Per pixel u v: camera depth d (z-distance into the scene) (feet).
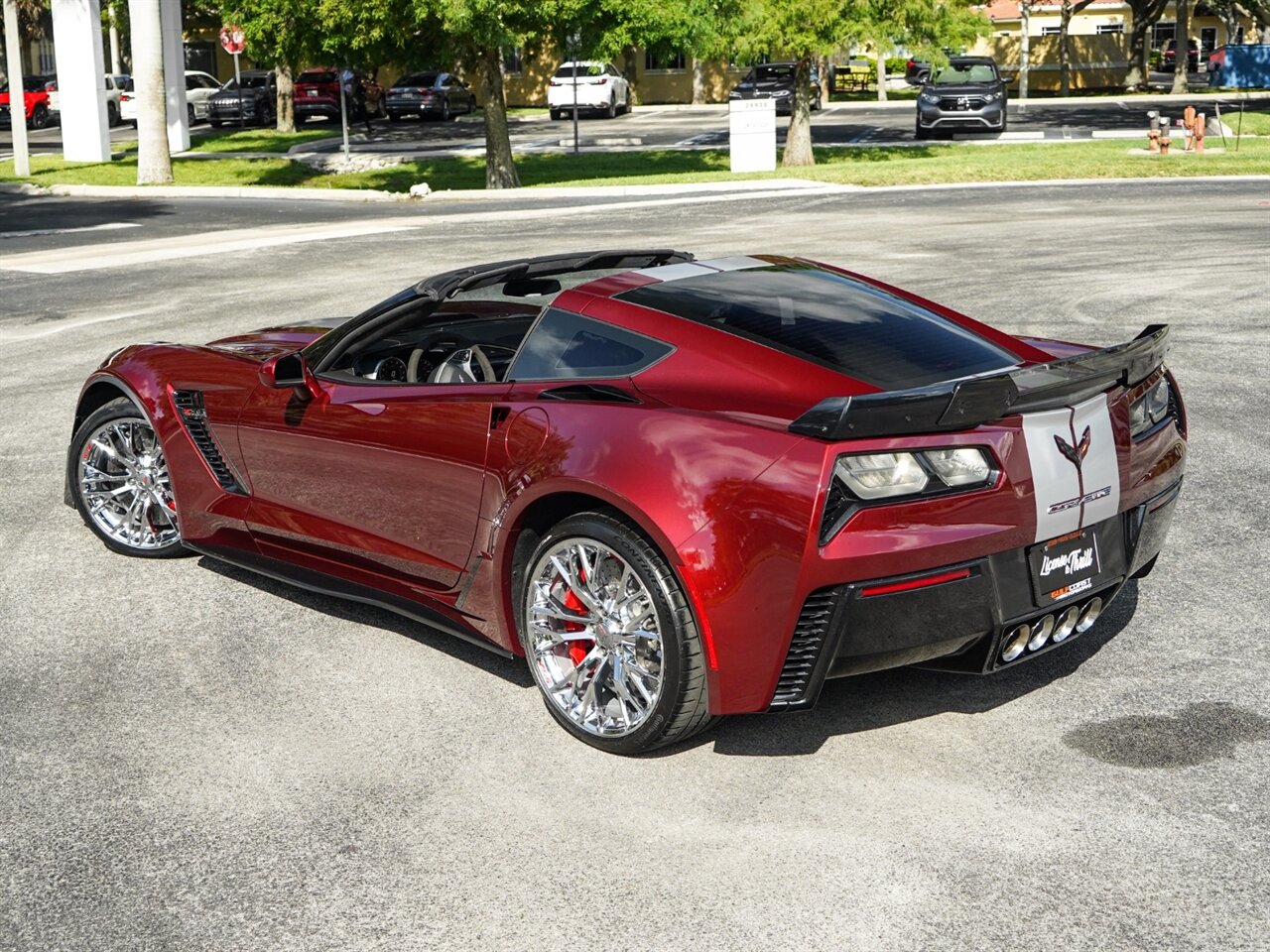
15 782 12.76
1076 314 35.81
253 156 110.93
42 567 18.85
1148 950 9.74
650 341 13.48
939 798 12.00
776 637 11.70
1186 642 15.35
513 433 13.62
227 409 17.29
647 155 105.60
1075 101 160.04
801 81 91.97
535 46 84.99
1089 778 12.26
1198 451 23.17
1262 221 54.95
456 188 86.07
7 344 36.37
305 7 78.79
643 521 12.08
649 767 12.80
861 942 9.94
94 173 99.66
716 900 10.53
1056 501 12.32
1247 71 184.55
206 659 15.60
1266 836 11.21
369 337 16.35
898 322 14.08
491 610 14.26
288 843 11.60
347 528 15.98
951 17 86.43
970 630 12.11
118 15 160.04
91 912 10.64
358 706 14.28
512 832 11.67
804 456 11.55
